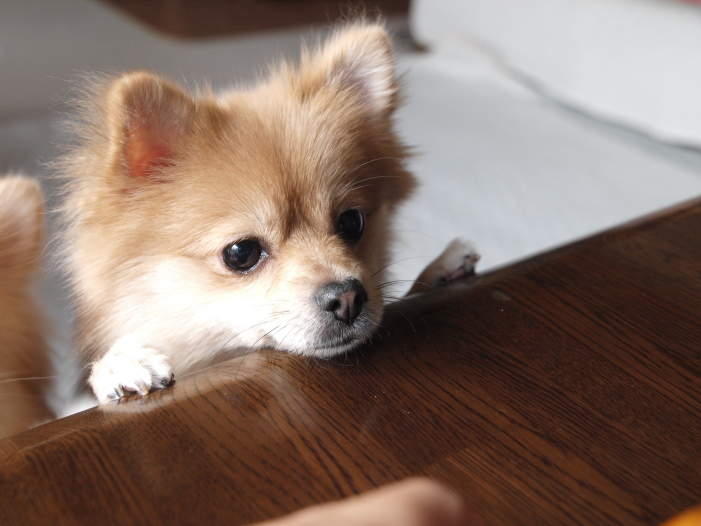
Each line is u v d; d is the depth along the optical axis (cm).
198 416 34
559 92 93
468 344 37
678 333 37
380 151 50
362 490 31
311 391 35
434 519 22
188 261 46
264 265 46
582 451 33
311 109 49
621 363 36
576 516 30
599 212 68
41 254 46
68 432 34
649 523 30
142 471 32
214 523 30
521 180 72
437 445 33
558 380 35
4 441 34
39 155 71
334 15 133
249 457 33
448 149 78
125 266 46
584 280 39
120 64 103
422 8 112
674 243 41
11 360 44
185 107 46
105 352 47
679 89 80
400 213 55
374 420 34
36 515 30
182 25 122
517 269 40
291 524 22
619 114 87
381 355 36
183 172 46
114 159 45
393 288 54
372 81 51
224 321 46
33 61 101
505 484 32
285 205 46
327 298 44
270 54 111
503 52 100
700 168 78
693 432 34
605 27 86
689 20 79
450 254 49
